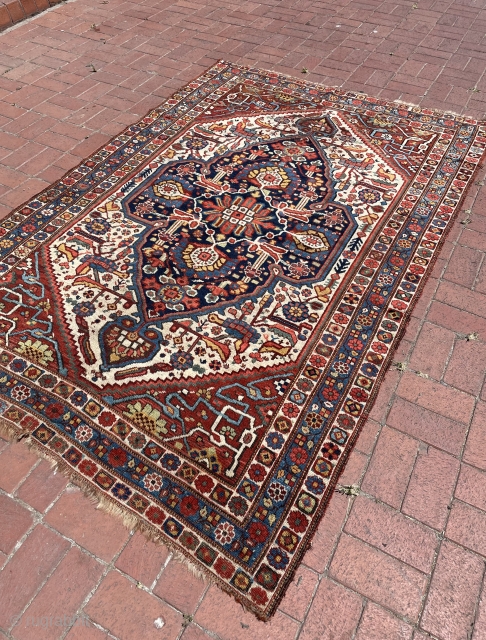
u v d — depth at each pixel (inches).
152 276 115.1
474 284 112.3
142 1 228.2
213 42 199.8
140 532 78.2
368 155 148.3
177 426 89.9
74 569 75.0
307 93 173.2
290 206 132.9
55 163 145.0
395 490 82.0
